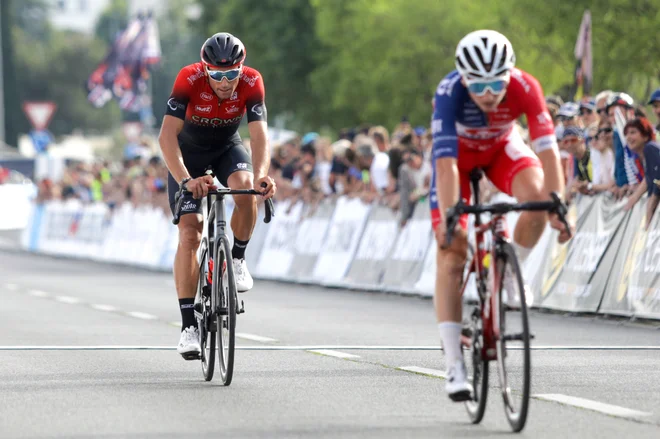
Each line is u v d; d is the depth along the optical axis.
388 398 22.05
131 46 117.88
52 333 34.66
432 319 38.91
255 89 25.17
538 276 41.84
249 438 18.20
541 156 19.48
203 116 24.94
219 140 25.58
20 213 127.12
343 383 23.97
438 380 24.36
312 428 19.00
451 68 91.50
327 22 102.44
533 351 29.12
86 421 19.77
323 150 57.62
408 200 49.34
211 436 18.39
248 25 124.00
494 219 19.08
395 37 91.56
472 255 20.00
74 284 58.22
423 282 47.94
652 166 35.97
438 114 19.48
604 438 17.81
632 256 37.19
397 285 49.69
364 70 97.56
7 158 167.50
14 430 19.00
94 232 85.00
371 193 52.75
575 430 18.50
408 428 18.95
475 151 20.33
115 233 81.06
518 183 19.95
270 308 43.44
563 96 75.81
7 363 27.50
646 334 33.38
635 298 36.72
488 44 18.64
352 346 30.81
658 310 35.53
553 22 69.38
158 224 73.50
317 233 57.03
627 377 24.38
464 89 19.53
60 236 92.00
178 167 24.28
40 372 25.91
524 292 17.92
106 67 118.31
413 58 92.00
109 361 27.92
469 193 20.64
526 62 76.25
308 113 123.69
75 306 44.81
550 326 35.84
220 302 24.19
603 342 31.31
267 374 25.39
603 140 39.88
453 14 89.00
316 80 110.62
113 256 80.50
